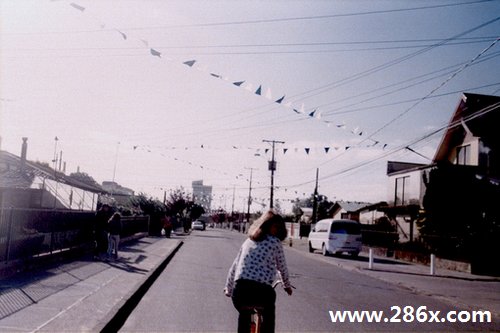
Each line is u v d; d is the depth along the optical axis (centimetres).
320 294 1209
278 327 795
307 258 2617
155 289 1149
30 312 739
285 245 3941
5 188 2389
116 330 732
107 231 1734
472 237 2073
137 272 1340
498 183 2678
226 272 1568
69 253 1562
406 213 3275
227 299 1040
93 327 665
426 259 2377
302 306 1011
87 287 1014
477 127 2975
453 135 3194
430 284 1590
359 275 1803
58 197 2811
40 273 1172
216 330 749
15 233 1147
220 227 11875
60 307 792
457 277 1856
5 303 788
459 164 2911
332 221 2731
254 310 469
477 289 1520
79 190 3094
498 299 1294
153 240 3128
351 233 2683
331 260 2422
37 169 3234
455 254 2286
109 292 972
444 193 2591
